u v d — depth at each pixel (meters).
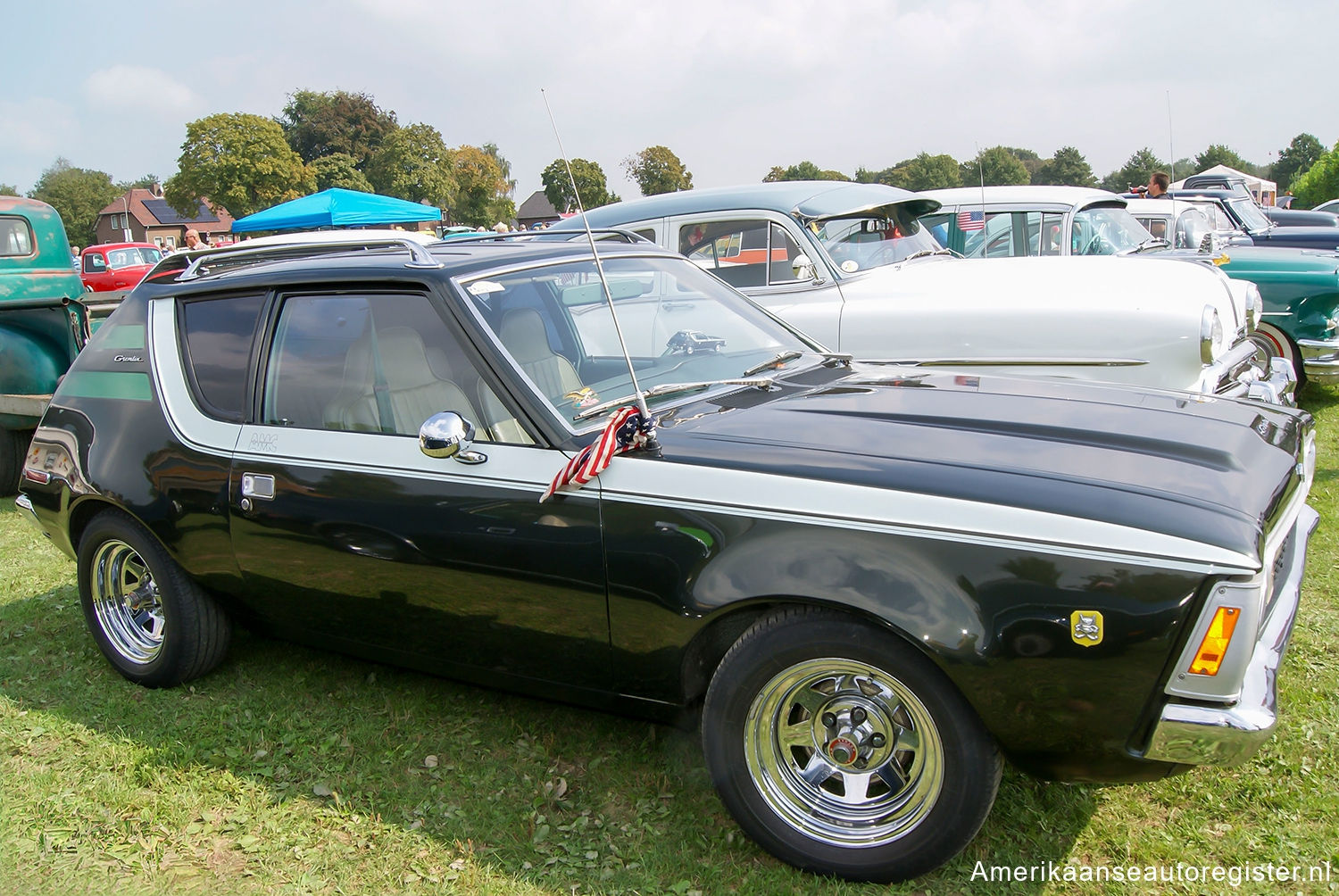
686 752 3.12
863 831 2.46
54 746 3.39
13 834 2.88
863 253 6.14
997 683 2.20
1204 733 2.10
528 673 2.94
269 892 2.57
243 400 3.40
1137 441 2.59
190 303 3.67
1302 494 2.67
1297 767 2.87
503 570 2.81
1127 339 4.78
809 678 2.45
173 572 3.62
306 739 3.34
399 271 3.11
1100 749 2.21
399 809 2.90
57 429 3.89
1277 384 5.70
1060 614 2.16
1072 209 7.71
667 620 2.58
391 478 2.99
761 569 2.41
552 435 2.78
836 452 2.56
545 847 2.69
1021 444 2.58
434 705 3.52
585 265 3.45
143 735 3.43
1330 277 7.71
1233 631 2.08
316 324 3.30
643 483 2.61
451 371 2.97
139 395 3.66
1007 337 5.05
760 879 2.50
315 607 3.28
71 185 96.75
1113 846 2.57
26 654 4.21
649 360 3.33
